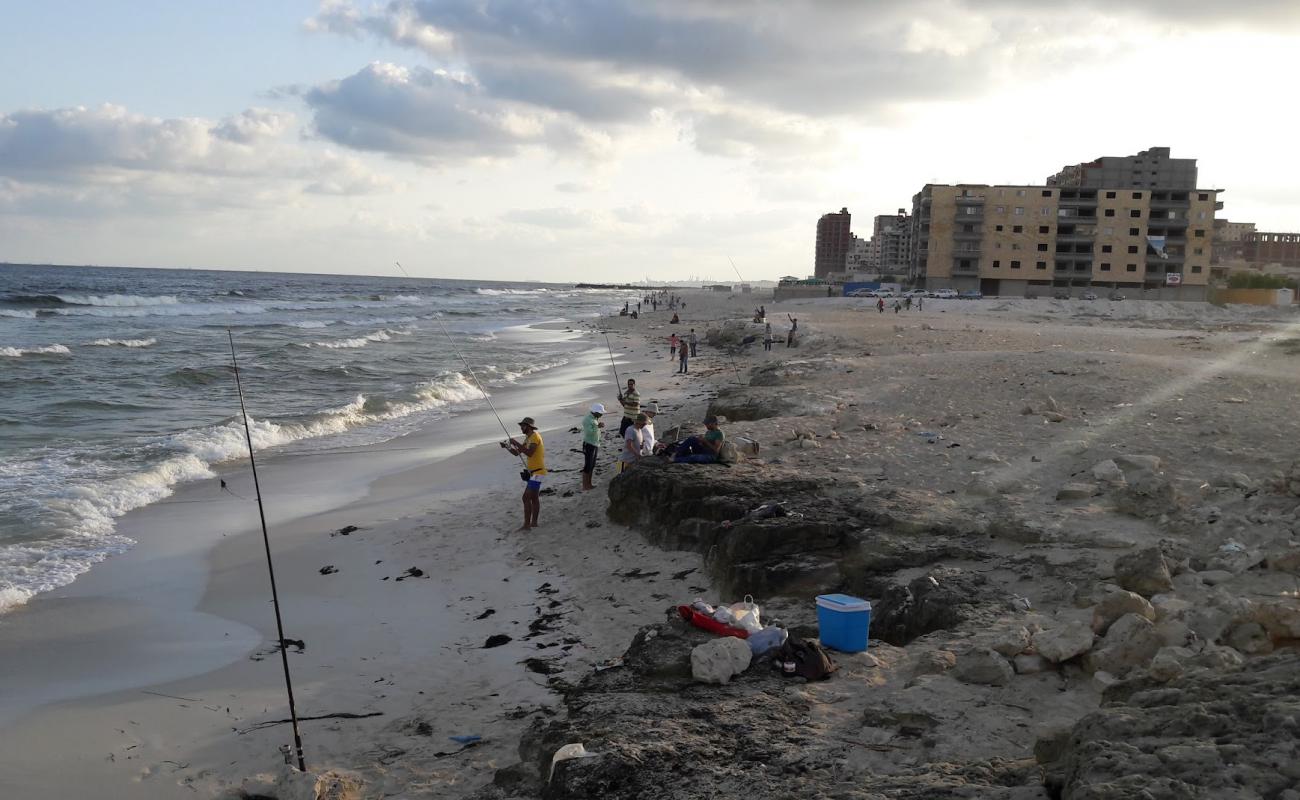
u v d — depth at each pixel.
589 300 158.75
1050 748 4.55
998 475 11.28
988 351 30.64
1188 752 3.63
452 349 47.09
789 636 6.91
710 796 4.64
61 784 6.31
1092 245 95.88
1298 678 4.16
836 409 17.61
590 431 14.08
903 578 8.34
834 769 4.84
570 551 11.15
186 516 13.76
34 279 120.12
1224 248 179.38
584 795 4.81
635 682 6.39
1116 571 7.35
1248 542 8.12
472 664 8.05
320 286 175.12
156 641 8.98
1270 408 15.66
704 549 10.26
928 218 100.25
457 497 14.63
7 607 9.84
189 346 43.03
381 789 5.90
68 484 15.12
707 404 22.34
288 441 20.33
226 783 6.25
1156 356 26.81
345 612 9.66
